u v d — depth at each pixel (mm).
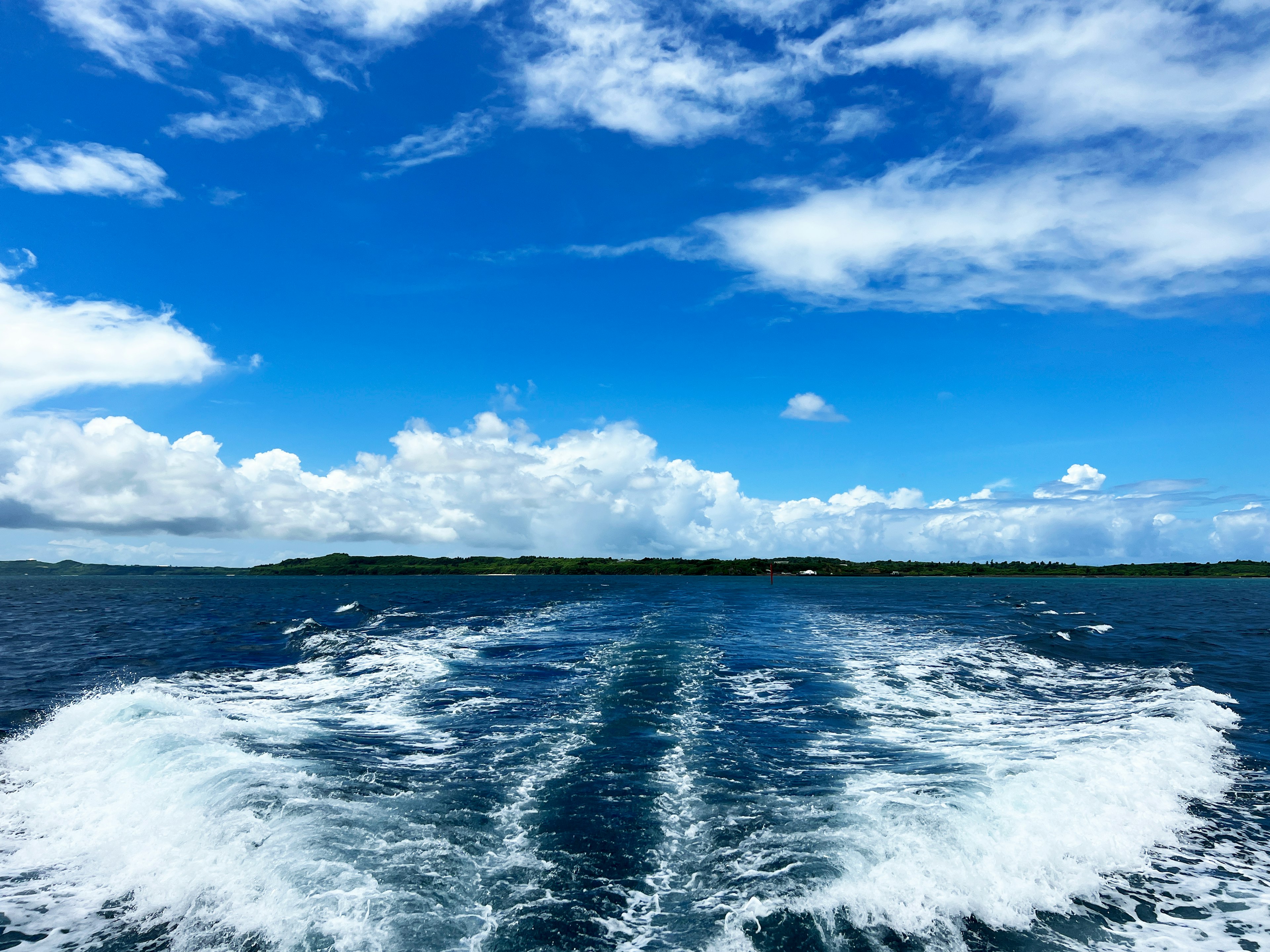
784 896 9789
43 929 9469
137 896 10219
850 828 11805
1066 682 25406
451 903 9625
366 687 24422
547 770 15305
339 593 99125
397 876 10250
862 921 9312
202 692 23547
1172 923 9625
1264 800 14023
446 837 11695
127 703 19359
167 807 12797
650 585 133625
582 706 21281
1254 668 28797
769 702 21734
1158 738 17281
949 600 77375
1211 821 13031
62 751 16453
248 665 29734
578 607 61500
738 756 16281
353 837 11500
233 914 9531
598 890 10039
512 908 9539
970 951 8844
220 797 12977
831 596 86250
